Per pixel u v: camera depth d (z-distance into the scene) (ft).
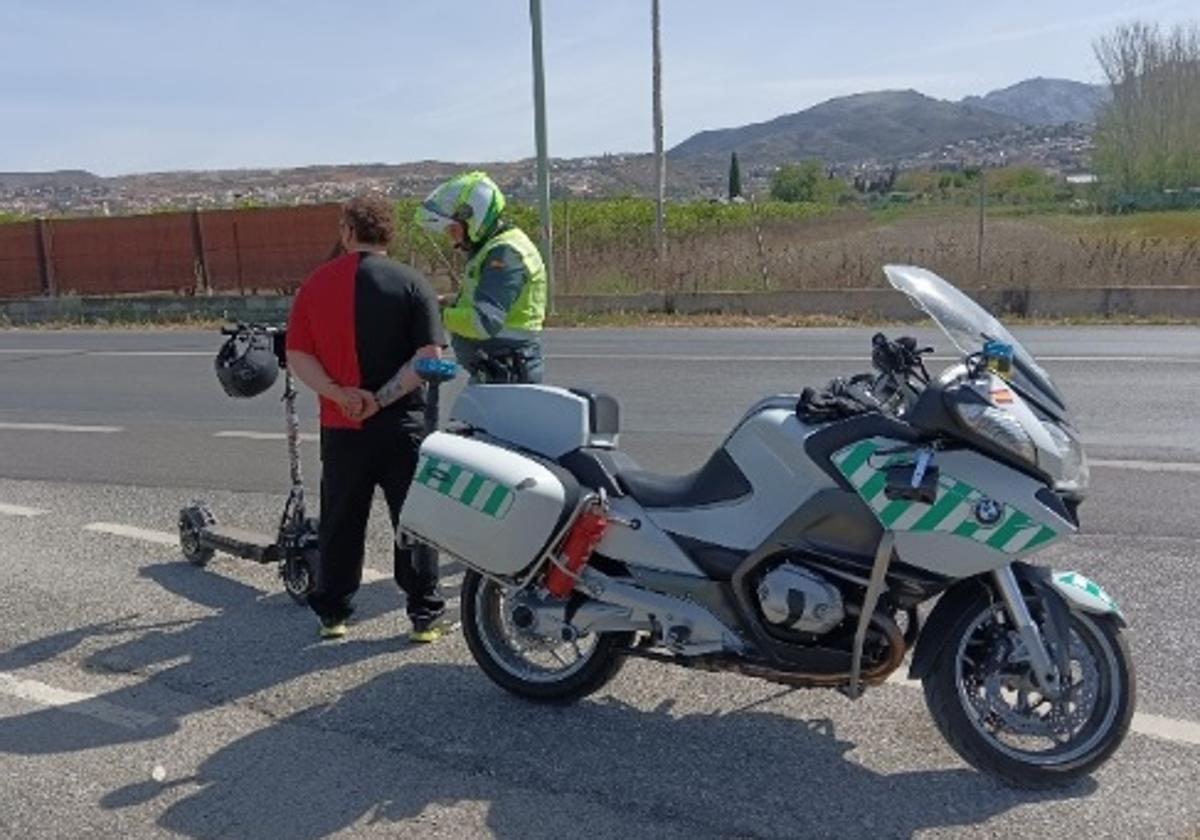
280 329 19.44
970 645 13.21
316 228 74.84
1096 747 12.76
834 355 43.70
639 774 13.53
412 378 16.61
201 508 21.85
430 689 16.10
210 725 15.19
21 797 13.41
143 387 44.14
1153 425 29.84
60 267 78.18
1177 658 16.06
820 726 14.56
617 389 38.32
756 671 13.60
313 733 14.87
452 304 18.70
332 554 17.60
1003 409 12.52
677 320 60.03
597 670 15.01
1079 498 13.08
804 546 13.12
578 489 14.33
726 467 13.93
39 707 15.87
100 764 14.17
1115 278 58.80
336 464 17.21
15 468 30.78
